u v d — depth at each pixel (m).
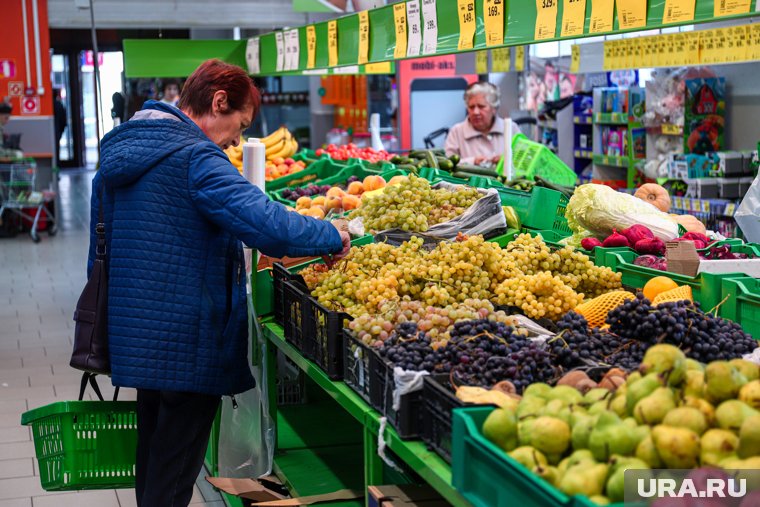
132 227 2.95
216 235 3.00
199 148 2.94
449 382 2.32
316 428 4.29
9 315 7.97
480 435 1.91
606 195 3.71
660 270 3.21
